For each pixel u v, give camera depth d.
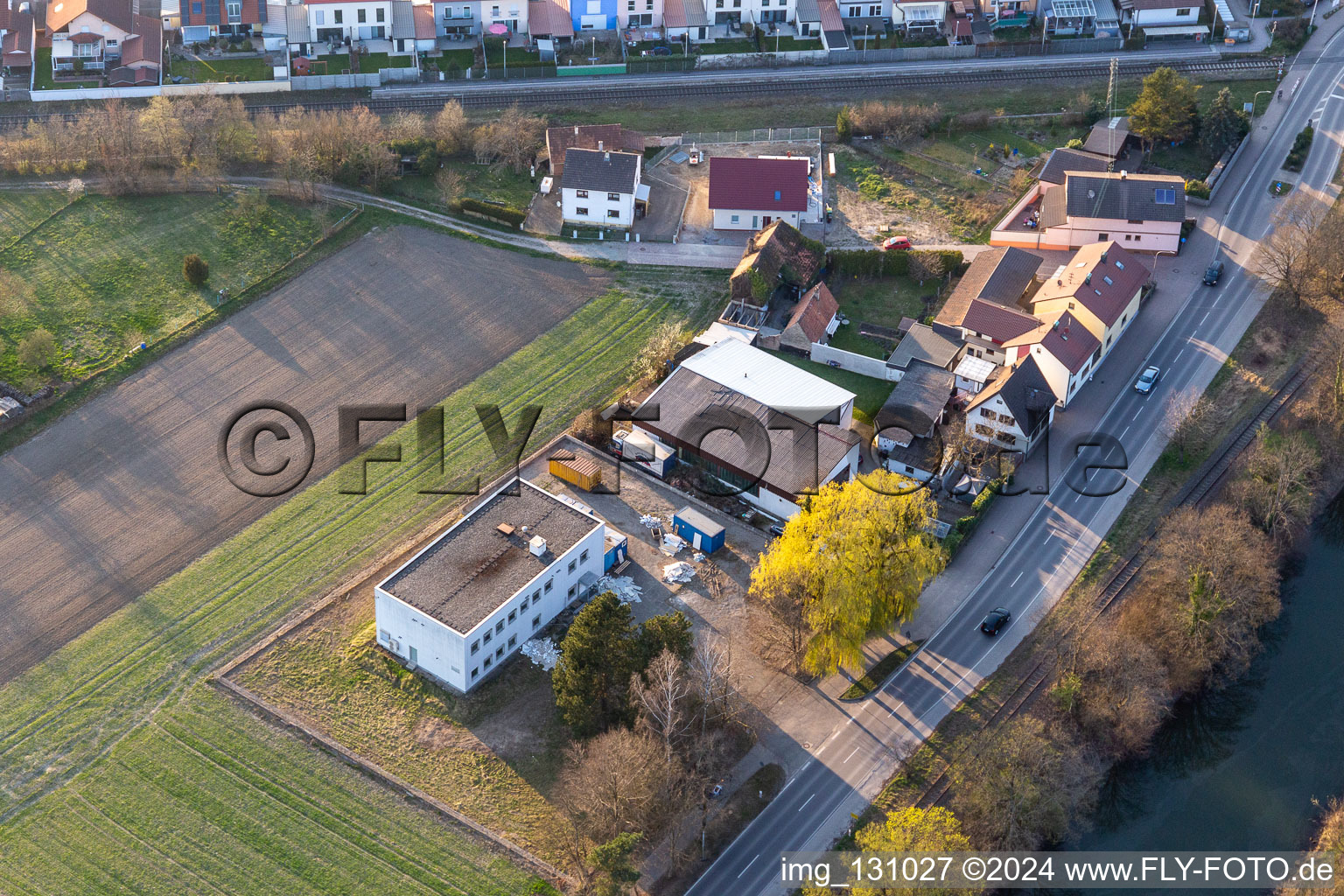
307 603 129.75
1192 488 143.50
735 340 155.25
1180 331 162.38
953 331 157.50
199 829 110.62
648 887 107.88
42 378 152.25
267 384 153.88
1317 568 140.00
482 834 110.81
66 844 109.44
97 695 121.12
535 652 124.69
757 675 124.19
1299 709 127.44
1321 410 149.50
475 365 158.25
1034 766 111.19
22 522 136.88
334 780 114.44
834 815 113.25
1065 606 131.62
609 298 168.88
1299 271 162.88
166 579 131.75
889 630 126.50
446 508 140.00
